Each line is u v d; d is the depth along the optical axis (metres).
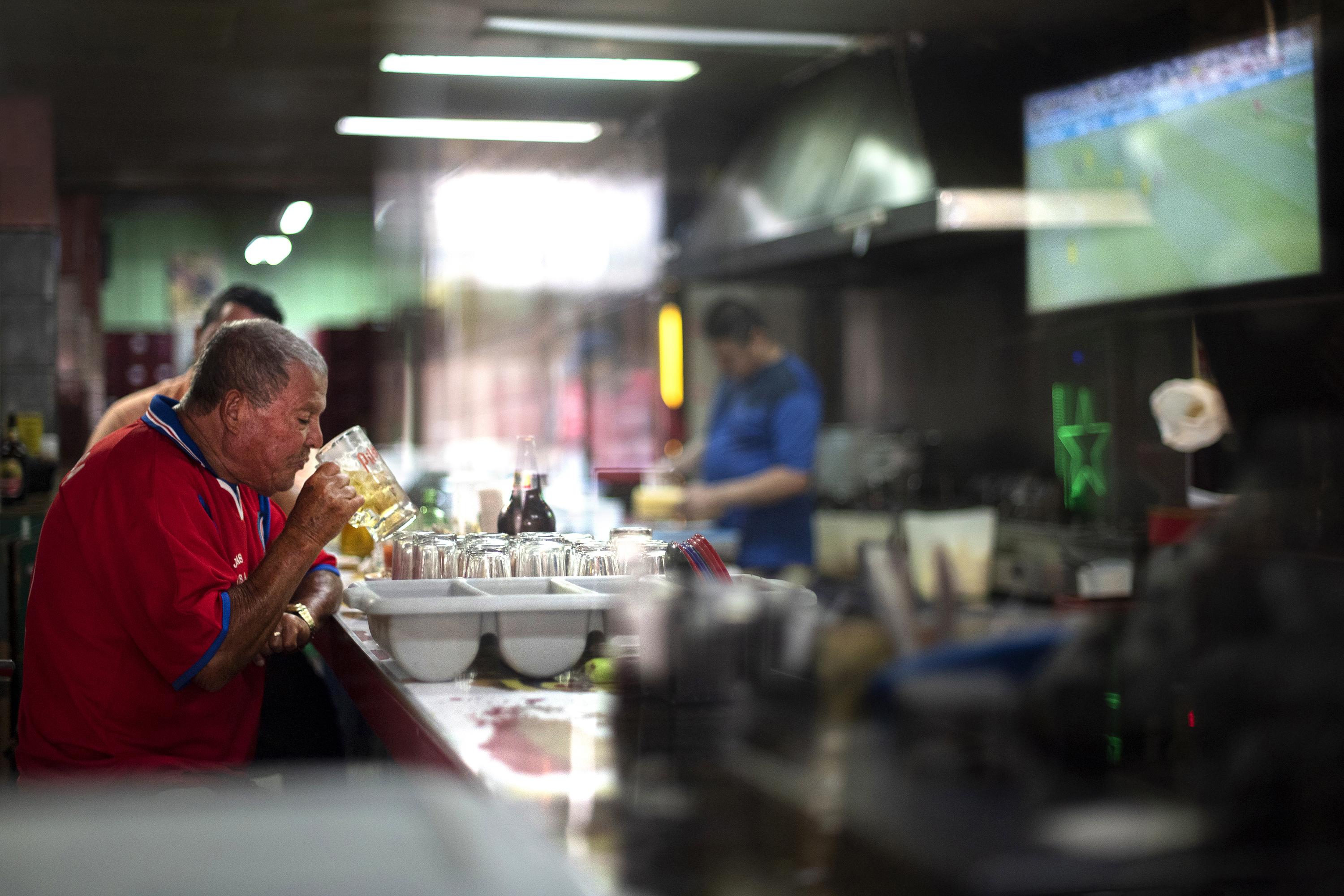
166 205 10.11
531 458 2.36
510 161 7.69
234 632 1.78
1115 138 3.90
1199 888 0.65
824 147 4.83
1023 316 4.57
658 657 1.30
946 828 0.67
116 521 1.80
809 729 0.82
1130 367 3.86
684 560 1.63
